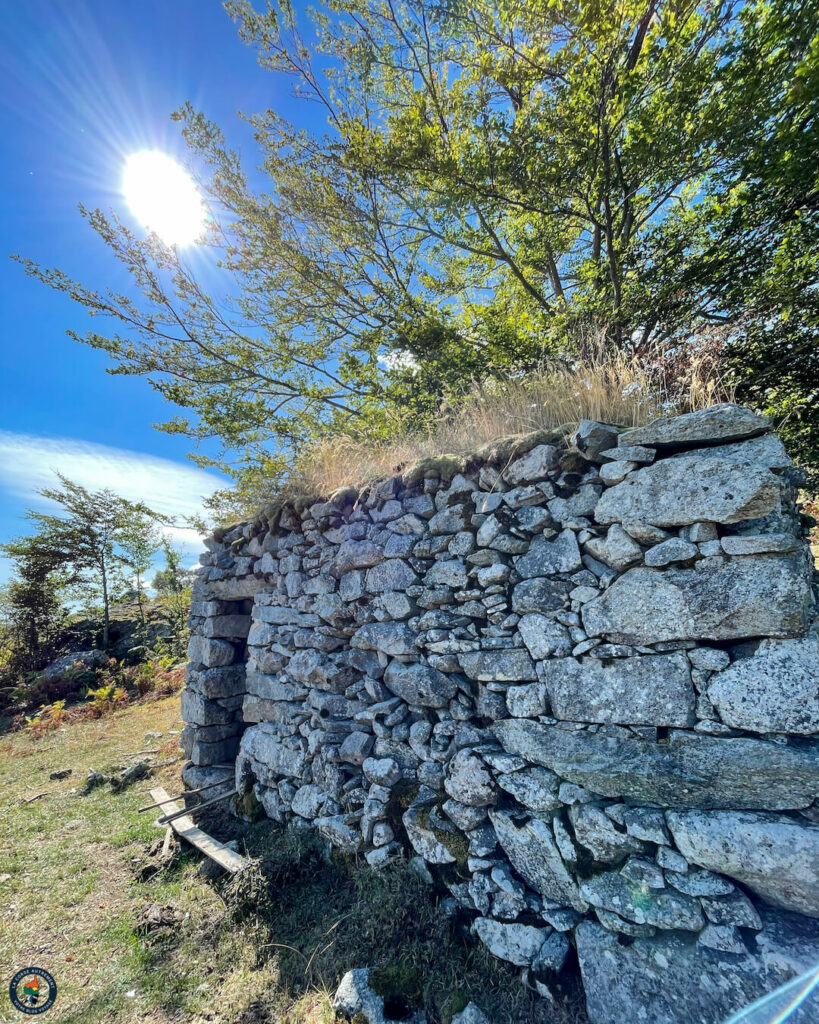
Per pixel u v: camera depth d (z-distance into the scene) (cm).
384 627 303
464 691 258
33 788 533
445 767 251
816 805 154
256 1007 219
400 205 733
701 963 161
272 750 374
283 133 705
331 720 325
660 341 470
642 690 192
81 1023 217
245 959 247
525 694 226
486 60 494
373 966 222
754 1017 148
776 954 151
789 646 164
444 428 374
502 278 816
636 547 198
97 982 241
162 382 775
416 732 271
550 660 220
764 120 403
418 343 671
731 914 160
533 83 514
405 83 707
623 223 524
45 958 259
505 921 212
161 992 232
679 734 182
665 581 189
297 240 778
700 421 187
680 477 189
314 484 418
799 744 159
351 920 250
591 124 453
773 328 430
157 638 1492
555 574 225
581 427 219
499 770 228
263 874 293
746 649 173
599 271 555
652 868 177
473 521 263
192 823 381
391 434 580
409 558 296
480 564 256
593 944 185
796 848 150
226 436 801
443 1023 193
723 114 396
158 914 283
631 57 474
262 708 406
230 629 479
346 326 821
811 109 370
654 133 418
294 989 227
